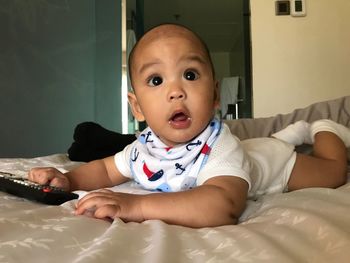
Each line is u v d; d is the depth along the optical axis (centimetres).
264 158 84
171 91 69
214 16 278
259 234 44
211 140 71
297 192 71
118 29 247
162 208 55
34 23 243
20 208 57
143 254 38
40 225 46
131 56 77
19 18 241
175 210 55
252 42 238
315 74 238
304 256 38
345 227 47
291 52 237
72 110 242
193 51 70
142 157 79
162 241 41
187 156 70
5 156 234
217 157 68
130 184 85
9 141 235
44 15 245
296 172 87
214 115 77
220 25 276
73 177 81
